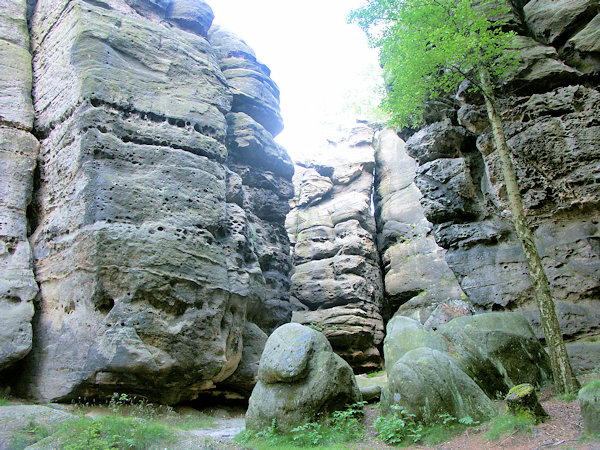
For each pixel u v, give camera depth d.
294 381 9.70
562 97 13.61
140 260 12.67
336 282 26.14
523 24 15.22
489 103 11.98
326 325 24.83
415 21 13.29
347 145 31.61
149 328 12.20
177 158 14.89
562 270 12.92
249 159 20.62
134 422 8.98
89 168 13.18
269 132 22.62
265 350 10.40
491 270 14.62
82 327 11.98
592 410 6.32
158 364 12.04
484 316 10.85
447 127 16.70
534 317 13.30
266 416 9.48
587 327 12.19
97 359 11.44
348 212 28.86
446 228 16.09
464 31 12.80
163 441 8.38
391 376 8.79
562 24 14.15
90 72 14.37
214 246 14.59
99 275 12.05
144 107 15.14
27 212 14.50
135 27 16.38
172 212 14.02
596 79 13.58
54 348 12.25
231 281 14.88
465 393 8.24
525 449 6.32
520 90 14.27
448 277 23.98
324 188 30.55
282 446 8.38
